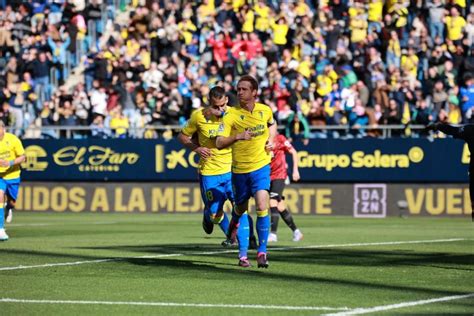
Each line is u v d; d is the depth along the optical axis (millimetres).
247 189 26844
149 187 68188
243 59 67812
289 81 65438
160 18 72312
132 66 71000
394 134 64938
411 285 23156
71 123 70188
